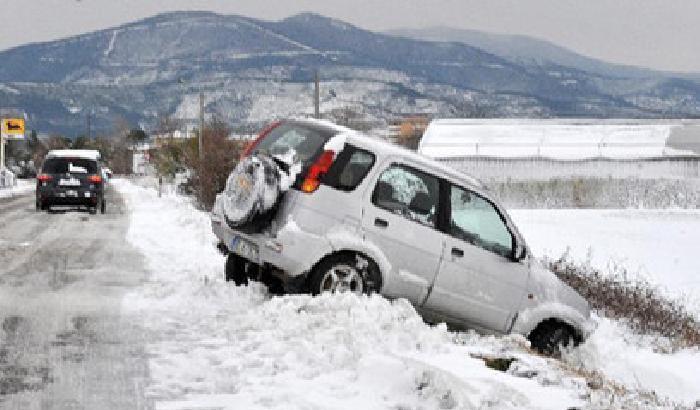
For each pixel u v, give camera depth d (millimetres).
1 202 42688
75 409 7039
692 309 23422
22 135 83188
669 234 44438
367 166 12008
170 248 20906
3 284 13828
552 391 8188
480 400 7332
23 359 8641
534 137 95375
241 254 12391
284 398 7492
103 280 14539
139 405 7199
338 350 8852
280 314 10711
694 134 93625
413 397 7715
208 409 7129
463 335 11414
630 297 20594
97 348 9203
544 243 37625
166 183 77312
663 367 15164
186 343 9523
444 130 97625
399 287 12039
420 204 12250
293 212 11680
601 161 87438
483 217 12656
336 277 11828
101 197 34562
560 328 13234
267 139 13039
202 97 62469
